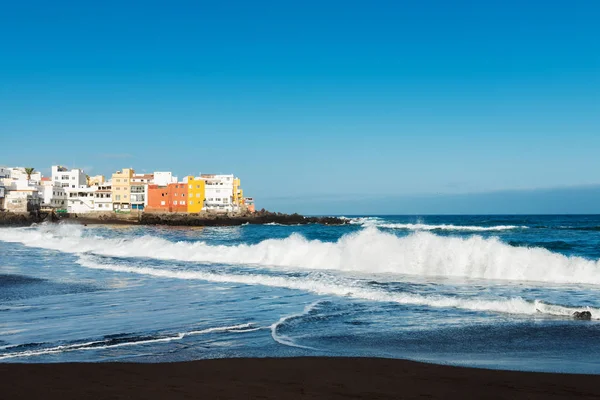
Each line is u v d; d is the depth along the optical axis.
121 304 13.98
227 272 21.16
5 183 118.19
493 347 9.23
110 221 114.81
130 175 131.75
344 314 12.30
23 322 11.66
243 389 6.77
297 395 6.56
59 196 128.75
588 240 46.59
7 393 6.53
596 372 7.62
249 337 10.11
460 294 15.06
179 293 15.82
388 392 6.71
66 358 8.57
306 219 126.38
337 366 7.95
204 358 8.56
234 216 122.56
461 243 21.48
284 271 21.42
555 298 14.32
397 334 10.27
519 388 6.89
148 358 8.55
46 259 29.03
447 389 6.85
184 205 127.12
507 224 103.50
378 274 20.09
